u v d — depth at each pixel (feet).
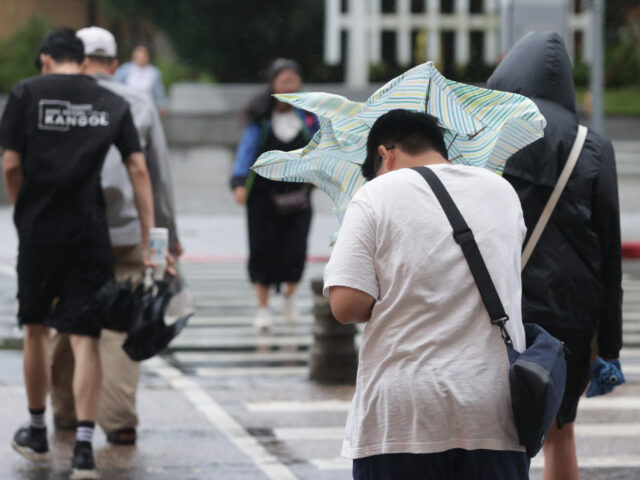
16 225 57.72
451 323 33.58
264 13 320.91
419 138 35.99
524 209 44.50
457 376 33.09
